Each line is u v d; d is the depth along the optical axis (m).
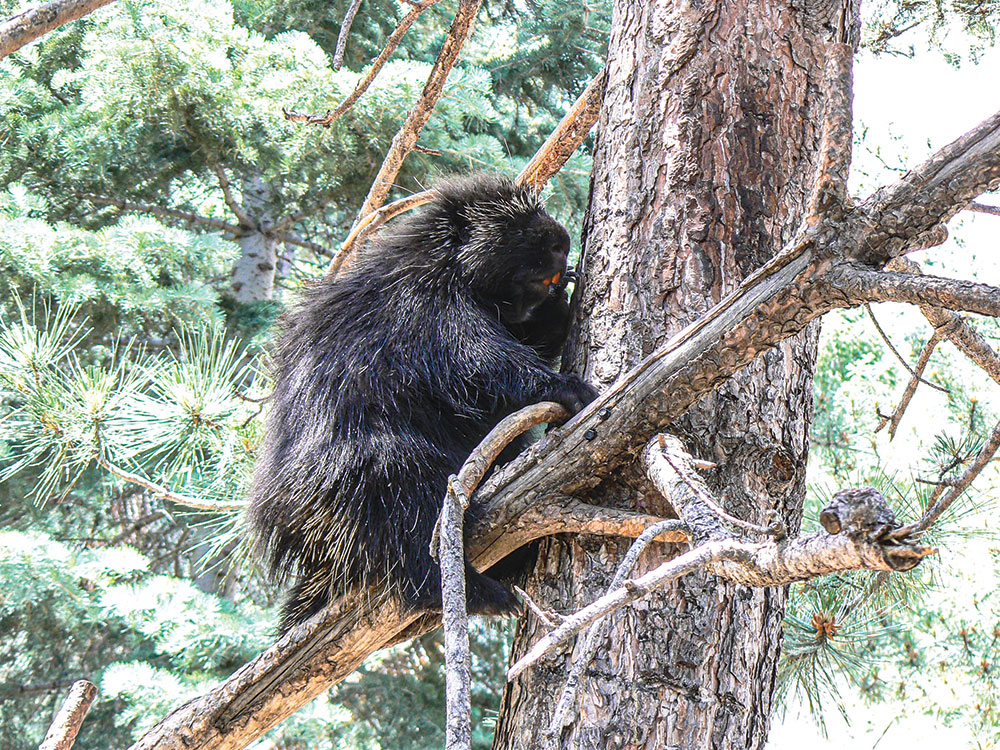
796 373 2.27
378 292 2.94
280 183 9.14
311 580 2.69
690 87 2.37
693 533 1.51
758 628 2.12
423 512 2.52
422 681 9.55
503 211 3.07
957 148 1.70
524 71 10.04
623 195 2.38
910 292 1.62
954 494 1.14
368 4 9.00
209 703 2.21
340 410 2.69
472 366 2.76
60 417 3.43
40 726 9.16
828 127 1.73
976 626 5.88
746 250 2.28
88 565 7.29
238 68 7.56
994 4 3.82
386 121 7.42
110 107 7.88
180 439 3.42
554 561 2.21
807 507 3.56
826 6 2.45
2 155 8.44
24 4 7.09
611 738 2.00
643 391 2.03
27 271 7.00
